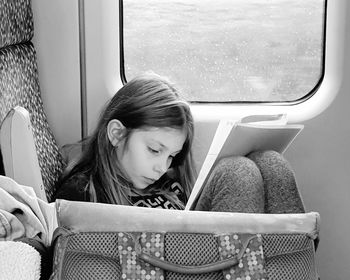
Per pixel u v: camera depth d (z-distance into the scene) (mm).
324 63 1978
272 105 2002
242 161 1552
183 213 1233
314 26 1972
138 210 1231
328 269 2053
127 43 1976
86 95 1953
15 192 1396
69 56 1927
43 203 1434
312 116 1966
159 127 1685
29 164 1517
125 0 1953
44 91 1943
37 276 1200
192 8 1966
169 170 1812
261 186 1539
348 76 1952
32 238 1310
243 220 1225
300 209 1580
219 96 2016
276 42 1984
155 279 1162
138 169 1713
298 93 2010
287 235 1223
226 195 1524
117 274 1176
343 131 1978
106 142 1715
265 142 1657
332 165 2000
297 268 1207
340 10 1926
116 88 1946
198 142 1976
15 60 1695
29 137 1509
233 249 1192
